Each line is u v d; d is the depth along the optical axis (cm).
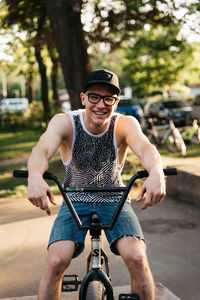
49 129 243
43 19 1255
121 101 2086
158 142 1310
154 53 2784
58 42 1008
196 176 621
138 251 221
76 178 252
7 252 443
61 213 244
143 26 1277
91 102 233
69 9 984
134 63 2958
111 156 248
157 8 1177
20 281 371
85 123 244
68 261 221
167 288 353
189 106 1720
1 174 958
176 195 673
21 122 2336
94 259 210
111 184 253
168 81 2972
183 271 387
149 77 2980
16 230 519
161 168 212
